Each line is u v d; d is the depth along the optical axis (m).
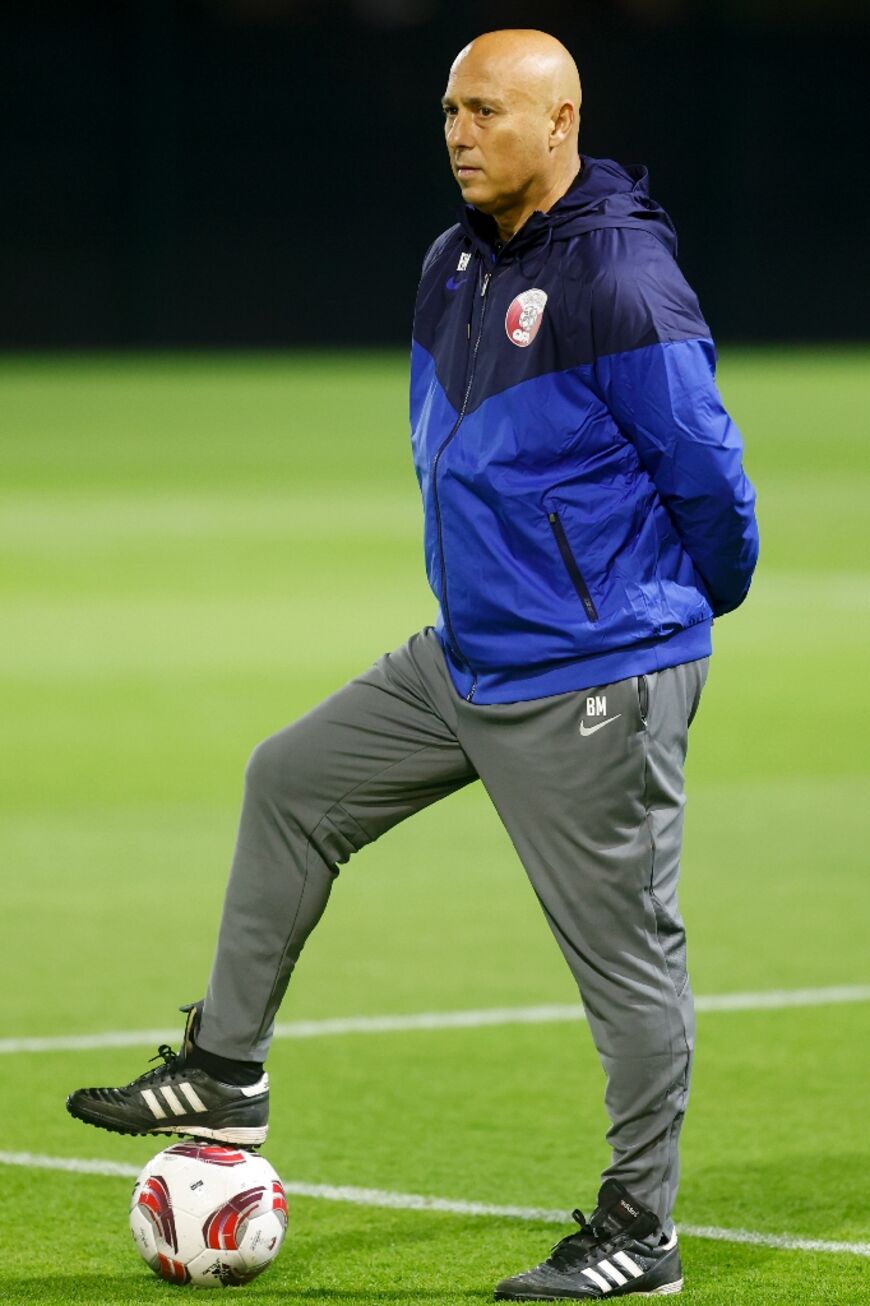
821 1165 17.12
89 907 25.88
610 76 139.12
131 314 134.50
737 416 101.25
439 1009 21.98
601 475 13.38
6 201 131.00
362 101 135.75
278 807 14.40
